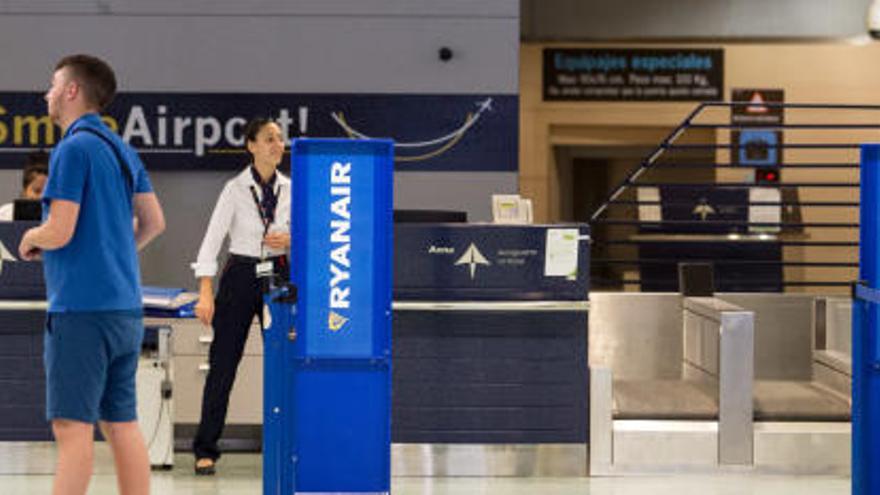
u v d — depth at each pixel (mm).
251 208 16859
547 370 17109
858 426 13047
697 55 32688
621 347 19141
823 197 32156
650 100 32781
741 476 17094
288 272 16891
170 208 22609
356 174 12562
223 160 22453
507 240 16938
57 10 22312
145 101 22391
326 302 12672
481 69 22609
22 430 17297
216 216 16828
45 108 22344
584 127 33281
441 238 16906
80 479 11914
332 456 12867
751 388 17047
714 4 30125
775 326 19250
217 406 16984
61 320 11844
